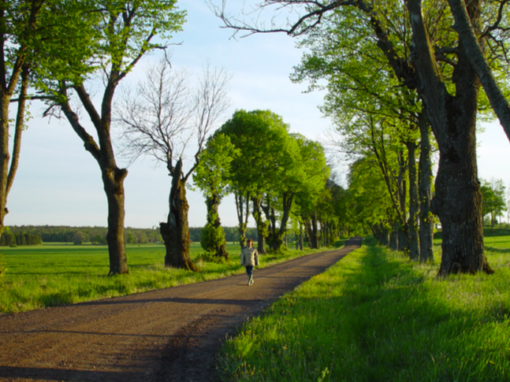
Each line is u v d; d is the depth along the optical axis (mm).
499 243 49844
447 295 7141
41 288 11117
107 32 13344
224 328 7258
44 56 11508
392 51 11805
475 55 6602
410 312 6711
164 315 8469
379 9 11766
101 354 5434
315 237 68750
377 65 16109
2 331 6703
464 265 10688
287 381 4156
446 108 10820
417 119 18406
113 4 12734
